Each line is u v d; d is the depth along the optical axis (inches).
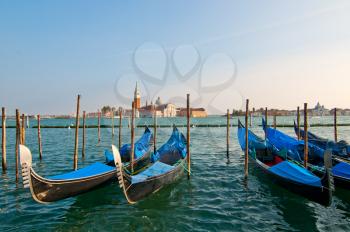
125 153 616.4
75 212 353.1
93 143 1211.9
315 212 351.6
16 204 378.9
